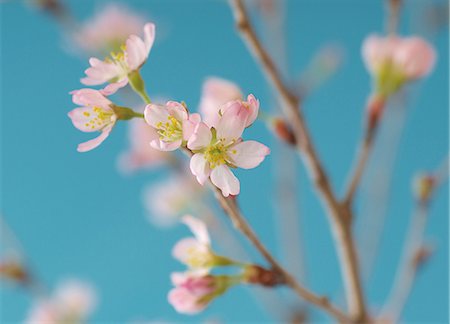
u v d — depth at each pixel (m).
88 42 0.87
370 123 0.71
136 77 0.62
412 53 0.72
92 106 0.62
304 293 0.66
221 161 0.60
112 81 0.62
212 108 0.69
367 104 0.71
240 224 0.63
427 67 0.72
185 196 0.98
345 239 0.69
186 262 0.67
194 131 0.60
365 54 0.73
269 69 0.69
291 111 0.69
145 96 0.62
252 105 0.61
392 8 0.73
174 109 0.60
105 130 0.62
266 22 0.81
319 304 0.67
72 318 1.03
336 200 0.69
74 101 0.62
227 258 0.66
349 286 0.69
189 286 0.65
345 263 0.69
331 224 0.70
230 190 0.60
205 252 0.66
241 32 0.68
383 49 0.72
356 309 0.69
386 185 0.80
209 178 0.62
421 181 0.77
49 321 1.00
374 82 0.72
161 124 0.60
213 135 0.60
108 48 0.88
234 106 0.60
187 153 0.61
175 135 0.60
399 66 0.72
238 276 0.66
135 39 0.62
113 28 0.88
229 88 0.69
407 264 0.77
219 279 0.65
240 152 0.60
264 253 0.65
